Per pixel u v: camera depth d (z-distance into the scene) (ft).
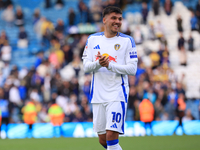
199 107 163.73
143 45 210.18
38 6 247.09
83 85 171.83
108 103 47.44
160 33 214.69
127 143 101.86
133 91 158.10
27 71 189.47
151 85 166.50
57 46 211.82
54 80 169.68
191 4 239.71
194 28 223.51
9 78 176.65
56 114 145.38
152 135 141.38
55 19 238.89
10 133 148.66
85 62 49.26
